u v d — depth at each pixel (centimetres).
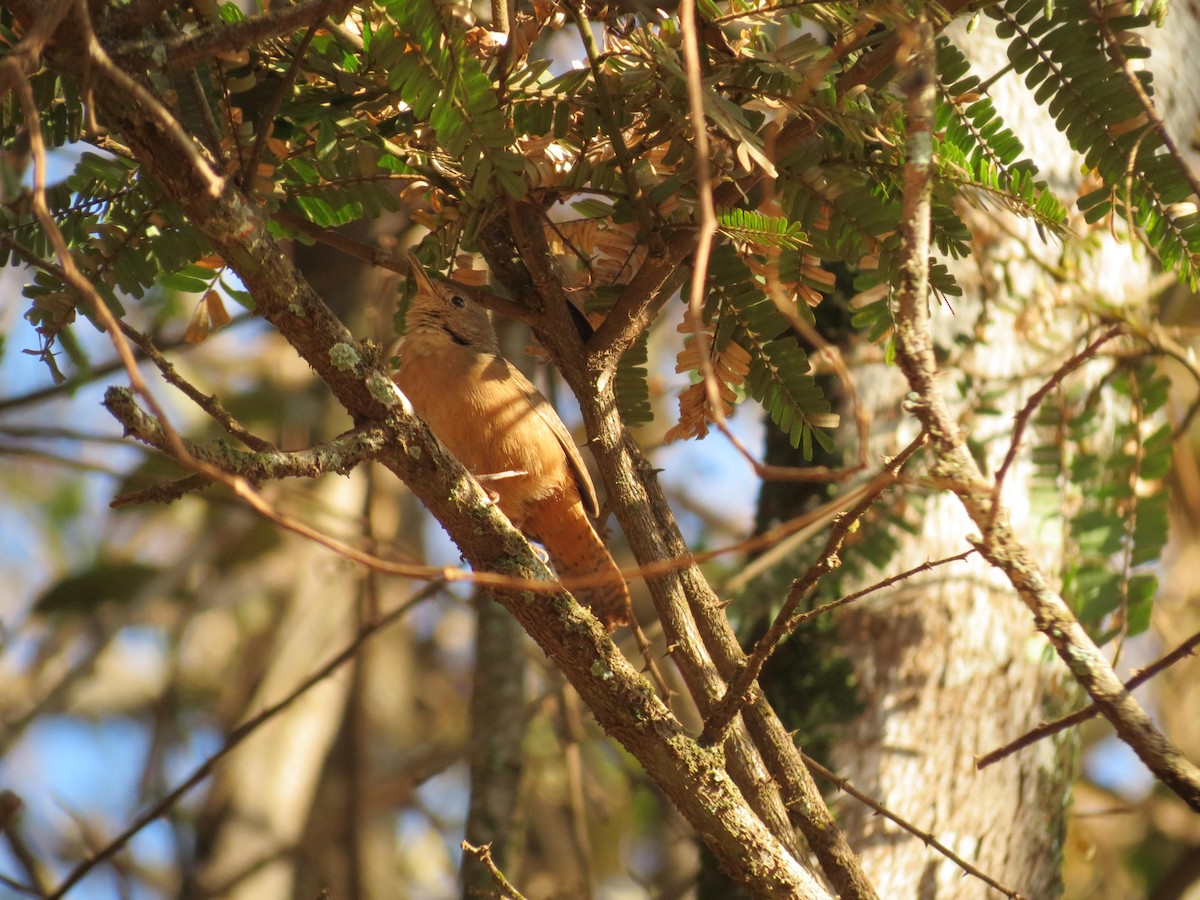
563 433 613
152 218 451
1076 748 682
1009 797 630
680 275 489
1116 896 1095
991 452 668
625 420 507
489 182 408
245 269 363
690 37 331
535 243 448
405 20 366
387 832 1207
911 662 646
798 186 436
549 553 619
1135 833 1124
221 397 1266
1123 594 624
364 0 378
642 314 452
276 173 458
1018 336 683
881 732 634
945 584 654
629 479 459
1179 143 636
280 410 1238
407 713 1298
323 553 1094
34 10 341
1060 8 411
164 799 696
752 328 458
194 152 337
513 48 405
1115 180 421
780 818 446
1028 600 331
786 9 412
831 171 432
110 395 307
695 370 474
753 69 418
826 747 632
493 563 413
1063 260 693
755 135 399
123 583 1160
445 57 371
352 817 982
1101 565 632
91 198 452
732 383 471
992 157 437
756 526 725
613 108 421
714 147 426
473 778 840
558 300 451
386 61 376
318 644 1210
